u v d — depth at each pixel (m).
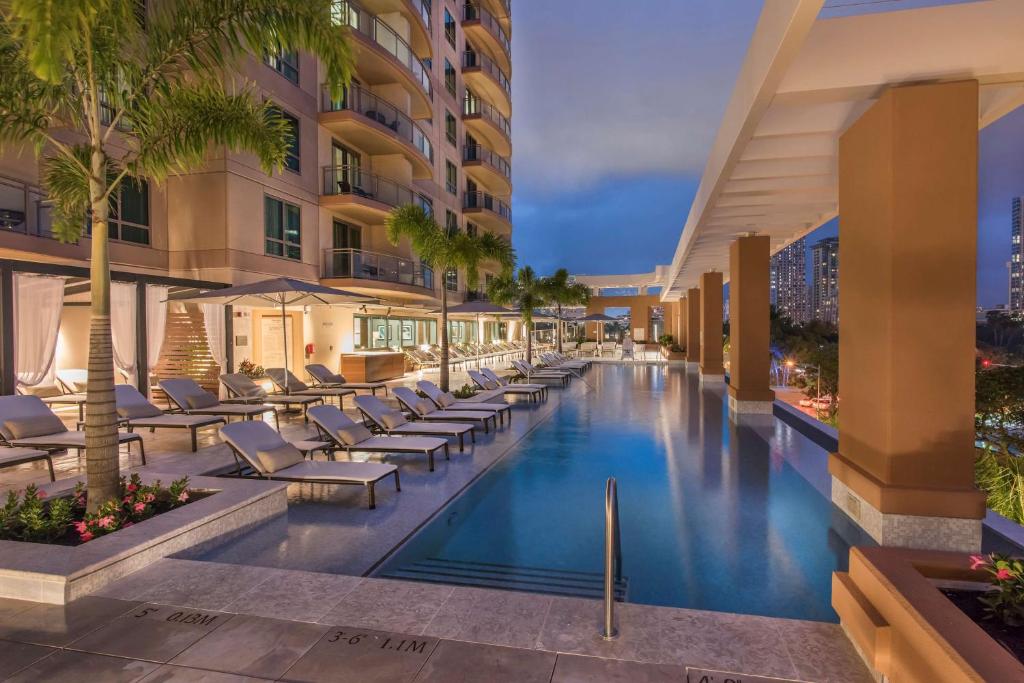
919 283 4.38
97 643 2.89
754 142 7.45
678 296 33.94
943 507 4.34
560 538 4.93
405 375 21.48
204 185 13.81
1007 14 4.39
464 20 32.28
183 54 4.75
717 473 7.19
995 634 2.37
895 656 2.40
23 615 3.18
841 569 4.23
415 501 5.87
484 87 34.41
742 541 4.83
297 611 3.22
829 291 162.75
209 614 3.19
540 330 53.25
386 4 21.27
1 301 8.09
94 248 4.50
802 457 8.09
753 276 12.28
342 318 19.55
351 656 2.76
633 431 10.20
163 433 9.37
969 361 4.34
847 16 4.65
